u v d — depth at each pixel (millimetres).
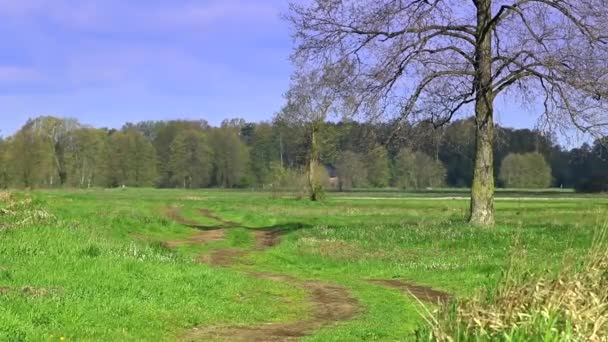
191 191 94500
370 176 92750
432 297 14383
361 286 16578
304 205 54781
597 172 76312
